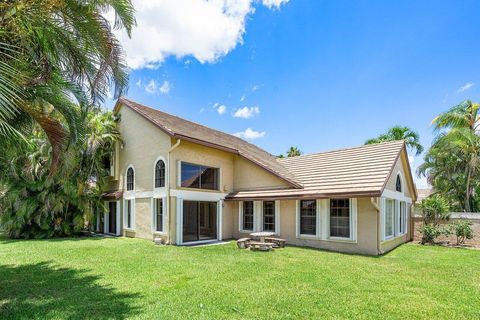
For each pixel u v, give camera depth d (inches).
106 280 311.3
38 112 251.8
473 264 416.8
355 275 342.0
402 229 697.0
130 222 713.0
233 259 431.2
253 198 650.8
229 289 281.4
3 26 217.0
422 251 546.9
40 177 675.4
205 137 697.0
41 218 686.5
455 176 981.2
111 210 805.9
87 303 241.3
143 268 366.3
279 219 634.8
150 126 671.8
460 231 636.1
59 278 319.0
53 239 667.4
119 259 422.3
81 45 259.0
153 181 645.9
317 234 571.8
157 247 540.1
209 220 704.4
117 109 778.2
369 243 509.7
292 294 268.5
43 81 249.1
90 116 702.5
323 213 568.1
